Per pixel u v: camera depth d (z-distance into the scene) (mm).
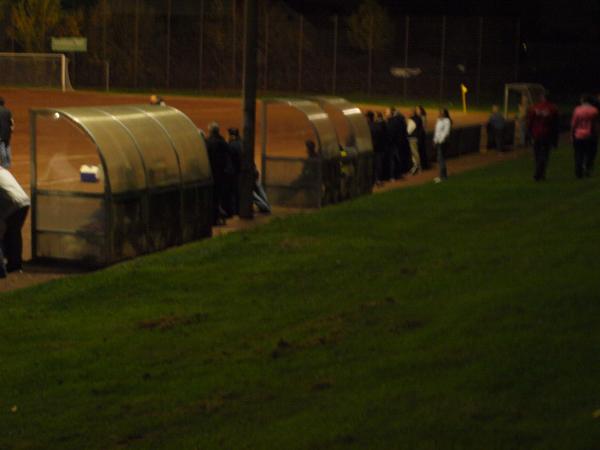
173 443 14586
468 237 32094
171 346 20250
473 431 13742
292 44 131875
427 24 139250
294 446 13812
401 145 54094
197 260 28844
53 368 18969
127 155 29641
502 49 135125
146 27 131750
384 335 19906
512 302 21406
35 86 128750
